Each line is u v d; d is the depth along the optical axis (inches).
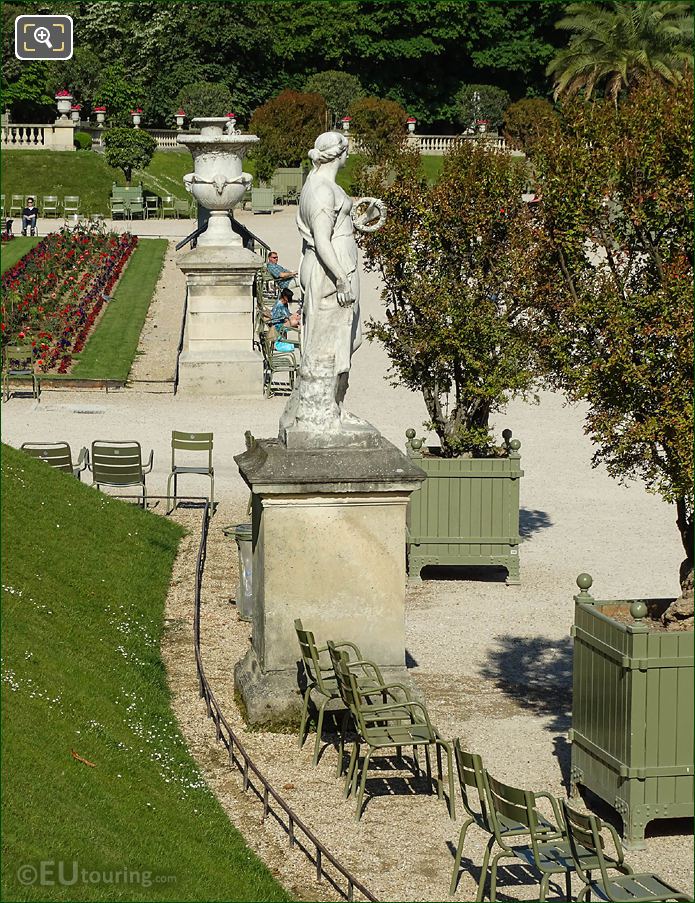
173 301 1638.8
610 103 573.9
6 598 578.9
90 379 1211.9
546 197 553.6
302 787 492.1
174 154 2829.7
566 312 531.8
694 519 522.6
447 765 494.3
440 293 757.9
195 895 390.0
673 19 1407.5
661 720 457.1
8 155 2576.3
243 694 553.0
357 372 1315.2
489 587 743.7
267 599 546.6
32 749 448.1
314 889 418.3
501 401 768.3
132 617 634.2
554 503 904.9
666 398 503.8
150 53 2992.1
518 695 585.9
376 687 523.8
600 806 489.4
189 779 482.0
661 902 402.3
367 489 543.5
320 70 3174.2
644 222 531.8
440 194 767.7
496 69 3161.9
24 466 773.3
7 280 1553.9
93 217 2299.5
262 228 2210.9
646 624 511.5
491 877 417.7
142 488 876.6
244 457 569.9
